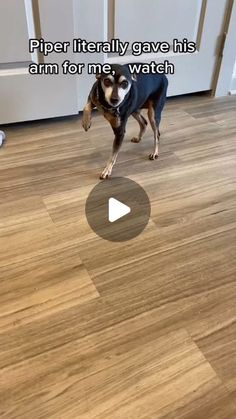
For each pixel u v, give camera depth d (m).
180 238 1.09
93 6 1.42
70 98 1.60
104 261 1.01
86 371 0.77
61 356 0.79
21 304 0.89
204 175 1.35
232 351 0.81
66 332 0.83
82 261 1.01
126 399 0.72
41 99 1.56
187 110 1.79
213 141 1.55
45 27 1.39
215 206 1.21
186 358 0.79
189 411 0.71
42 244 1.05
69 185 1.27
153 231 1.11
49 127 1.60
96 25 1.47
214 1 1.61
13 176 1.31
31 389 0.73
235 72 1.92
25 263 0.99
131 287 0.94
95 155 1.43
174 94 1.85
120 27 1.53
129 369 0.77
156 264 1.01
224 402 0.72
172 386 0.75
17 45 1.39
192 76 1.82
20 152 1.44
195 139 1.56
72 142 1.51
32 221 1.12
